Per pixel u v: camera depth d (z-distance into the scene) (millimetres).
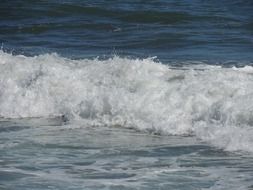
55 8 62656
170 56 42656
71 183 23297
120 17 59594
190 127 29031
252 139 26344
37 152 26984
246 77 31609
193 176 23781
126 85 32406
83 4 65438
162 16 58594
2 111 33562
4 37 53031
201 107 29406
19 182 23438
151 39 49188
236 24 55844
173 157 25984
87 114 31781
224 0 70375
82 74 34156
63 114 32719
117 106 31016
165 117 29688
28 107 33406
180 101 30000
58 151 27094
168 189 22594
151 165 25125
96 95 32250
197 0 71375
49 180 23625
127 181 23422
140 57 42375
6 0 66500
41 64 35656
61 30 55344
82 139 28766
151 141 28234
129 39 49875
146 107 30359
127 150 27078
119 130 30062
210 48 45750
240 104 28531
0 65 36500
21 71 35656
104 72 33906
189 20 58031
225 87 29984
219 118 28750
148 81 32125
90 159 26016
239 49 45094
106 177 23891
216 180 23328
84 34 53281
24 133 29906
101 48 46500
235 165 24828
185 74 32844
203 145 27219
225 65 38594
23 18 60844
